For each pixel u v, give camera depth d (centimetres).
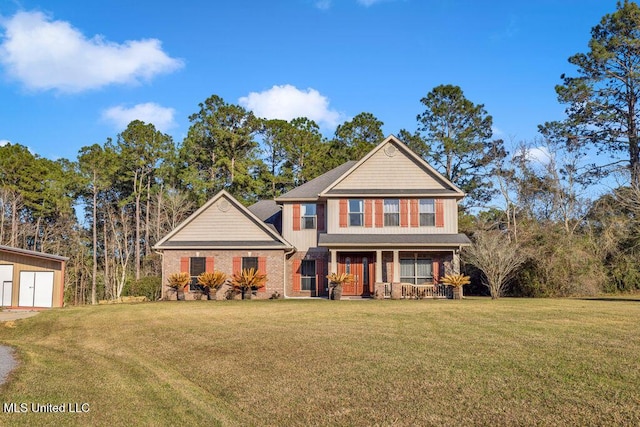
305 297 2888
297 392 873
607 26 4022
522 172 4238
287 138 5212
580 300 2433
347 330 1472
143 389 923
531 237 3152
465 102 4956
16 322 1902
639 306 2039
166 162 5594
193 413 784
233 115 5194
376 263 2703
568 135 4156
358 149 4950
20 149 5097
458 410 760
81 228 5578
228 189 5019
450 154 4941
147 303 2530
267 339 1348
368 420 733
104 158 5150
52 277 2762
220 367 1066
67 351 1341
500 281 2717
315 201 2998
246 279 2734
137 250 5228
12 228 4762
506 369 977
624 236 3183
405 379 927
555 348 1151
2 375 1045
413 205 2856
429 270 2848
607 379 889
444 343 1244
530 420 713
